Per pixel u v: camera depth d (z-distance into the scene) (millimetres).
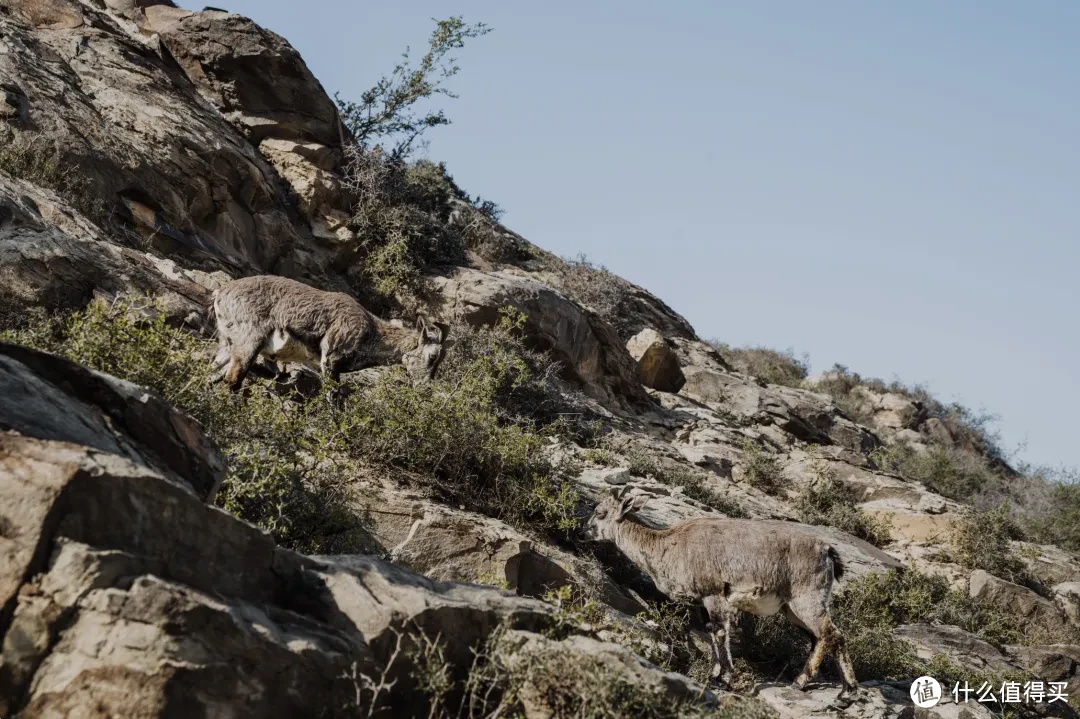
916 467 29516
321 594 5801
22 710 4398
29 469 4754
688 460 18828
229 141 16750
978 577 17281
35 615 4512
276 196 17625
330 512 8641
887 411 35969
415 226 19203
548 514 11086
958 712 10109
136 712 4359
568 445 15797
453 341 15945
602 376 21047
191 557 5266
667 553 10391
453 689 5914
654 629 10039
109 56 16094
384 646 5629
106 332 8281
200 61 18391
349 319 11734
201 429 6746
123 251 12148
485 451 11328
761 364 36594
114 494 4918
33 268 10539
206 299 12383
